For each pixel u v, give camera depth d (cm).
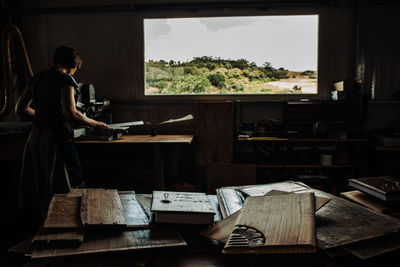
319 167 368
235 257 93
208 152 368
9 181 351
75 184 238
